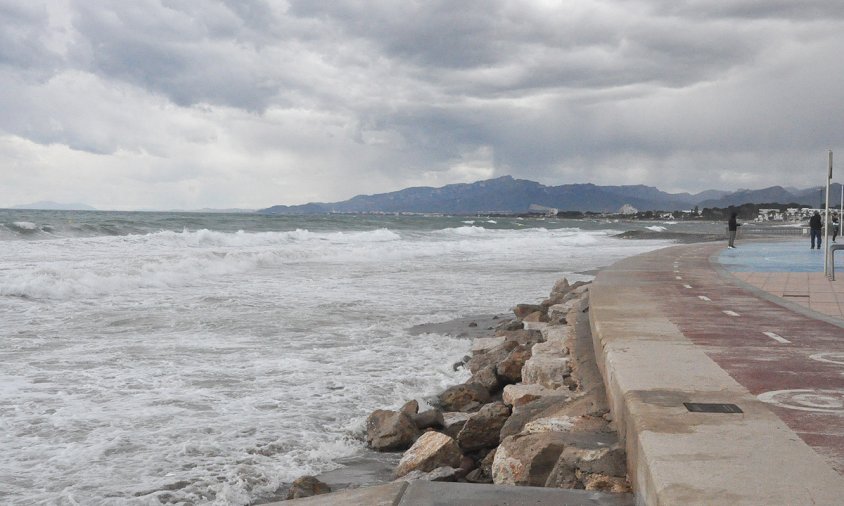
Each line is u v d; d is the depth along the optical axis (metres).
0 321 13.72
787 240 44.97
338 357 11.46
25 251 26.41
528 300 19.22
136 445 6.97
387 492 4.45
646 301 12.24
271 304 17.03
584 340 10.80
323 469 6.71
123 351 11.38
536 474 5.41
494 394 10.02
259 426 7.72
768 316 10.34
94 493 5.80
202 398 8.75
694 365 6.65
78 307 15.66
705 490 3.48
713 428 4.54
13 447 6.86
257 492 6.04
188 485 6.03
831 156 18.58
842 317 10.30
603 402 7.07
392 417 7.68
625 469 4.90
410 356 11.73
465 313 16.77
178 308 15.95
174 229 48.28
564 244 50.12
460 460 6.71
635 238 63.97
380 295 19.48
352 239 46.34
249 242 38.44
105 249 28.62
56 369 10.07
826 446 4.19
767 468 3.80
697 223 155.88
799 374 6.28
